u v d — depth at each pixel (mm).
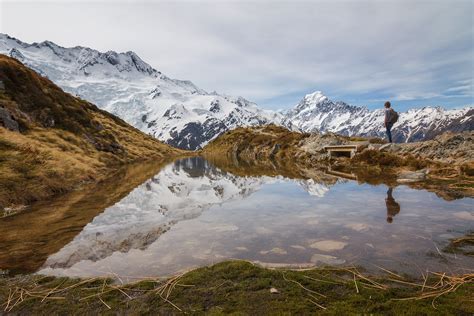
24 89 37938
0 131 23781
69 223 11438
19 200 15164
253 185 19766
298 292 5301
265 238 8602
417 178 16688
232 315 4719
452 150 19953
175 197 16734
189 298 5332
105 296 5660
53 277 6668
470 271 5930
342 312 4637
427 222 9156
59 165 21953
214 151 90438
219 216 11664
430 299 4914
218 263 6617
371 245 7527
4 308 5484
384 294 5125
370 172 21781
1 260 7840
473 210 10289
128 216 12391
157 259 7492
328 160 31438
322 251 7344
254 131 86375
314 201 13445
